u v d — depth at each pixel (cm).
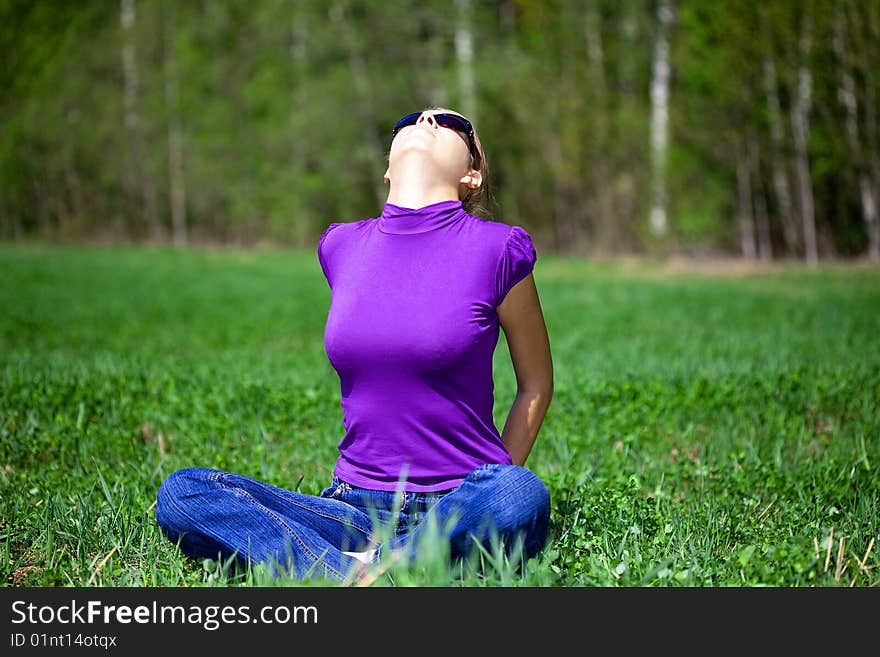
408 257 320
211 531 323
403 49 4078
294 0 4256
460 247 320
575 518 363
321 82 4194
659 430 600
